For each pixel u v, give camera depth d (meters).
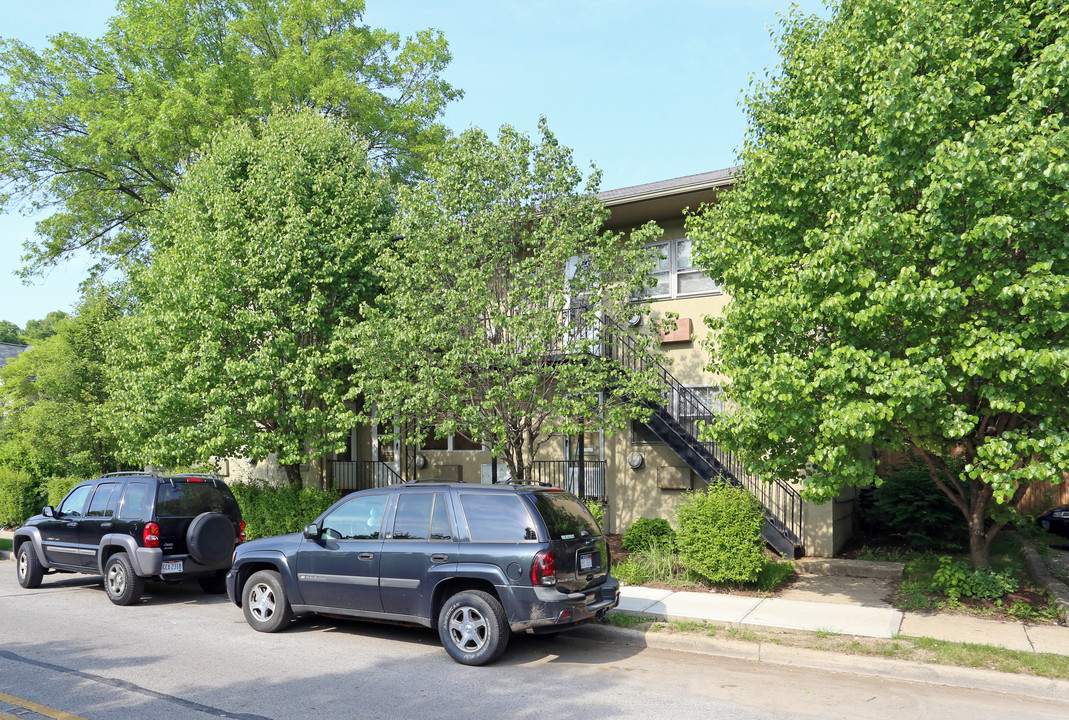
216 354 13.91
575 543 8.23
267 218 14.80
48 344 23.84
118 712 6.40
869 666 7.63
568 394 13.12
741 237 10.87
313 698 6.78
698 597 10.66
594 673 7.62
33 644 8.91
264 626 9.46
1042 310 7.88
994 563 11.58
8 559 16.98
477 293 12.90
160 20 24.34
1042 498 20.36
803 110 10.48
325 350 15.04
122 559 11.43
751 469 10.36
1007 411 8.65
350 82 24.25
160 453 14.44
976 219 8.10
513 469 13.61
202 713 6.38
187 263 14.67
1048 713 6.42
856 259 8.73
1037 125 8.24
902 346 9.02
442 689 7.04
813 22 10.84
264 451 14.19
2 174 24.86
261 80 23.20
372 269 14.77
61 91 25.16
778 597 10.74
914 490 13.97
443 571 8.14
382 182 16.73
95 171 25.56
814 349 9.70
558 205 13.50
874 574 12.37
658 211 15.91
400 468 20.22
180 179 23.09
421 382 12.98
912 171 8.68
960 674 7.25
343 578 8.86
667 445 15.08
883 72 8.75
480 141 13.94
